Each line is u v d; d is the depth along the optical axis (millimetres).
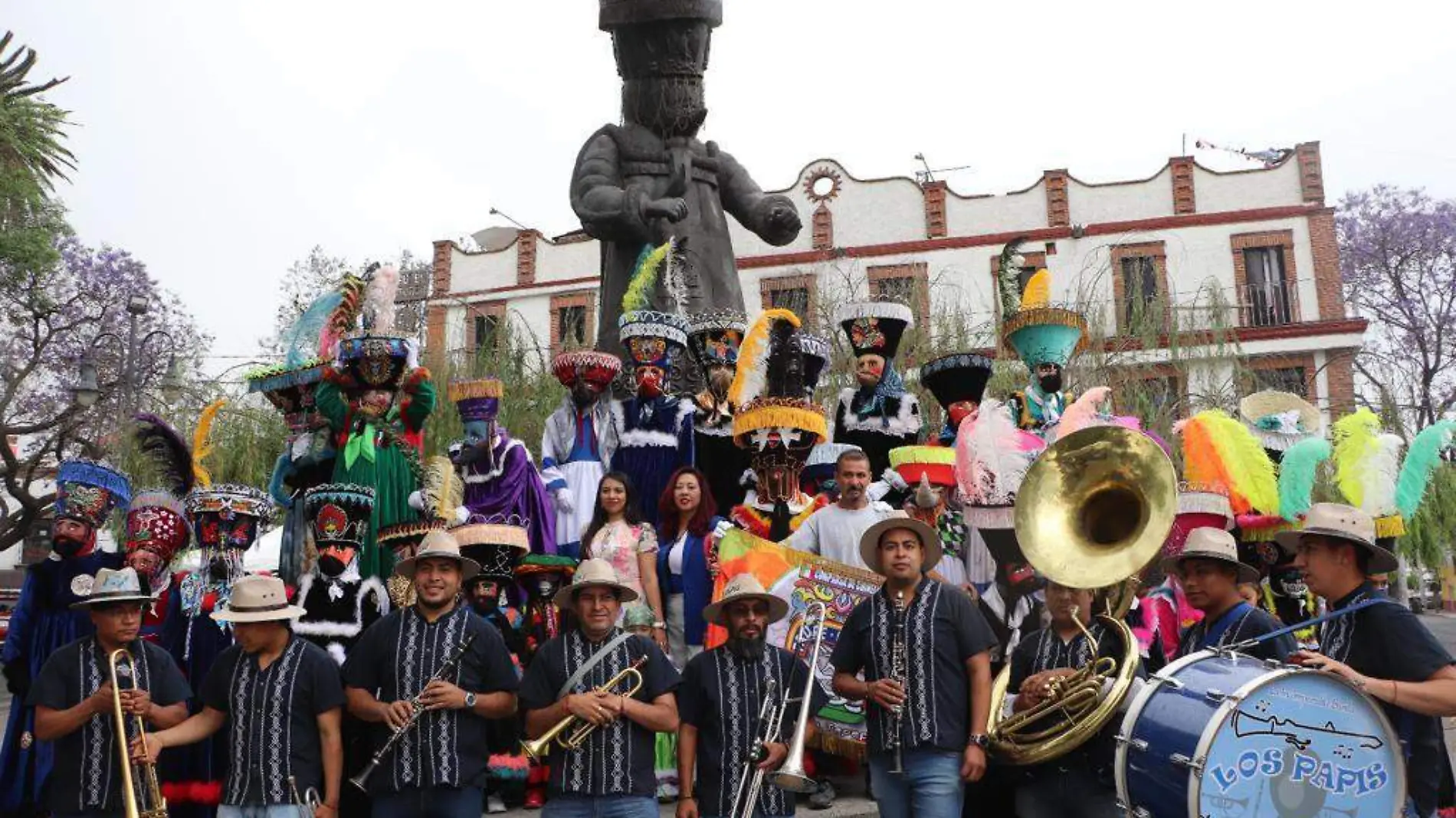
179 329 37625
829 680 7316
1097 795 5535
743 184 12992
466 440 9367
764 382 9664
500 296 37312
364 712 6043
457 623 6105
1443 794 5680
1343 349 33531
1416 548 16922
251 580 6062
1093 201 35531
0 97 30156
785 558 7680
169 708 6195
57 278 36250
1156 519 5414
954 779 5801
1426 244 42938
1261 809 4566
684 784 5930
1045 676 5617
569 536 9562
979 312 34625
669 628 8164
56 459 33281
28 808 7469
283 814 5895
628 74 12844
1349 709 4695
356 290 9109
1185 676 4871
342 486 7617
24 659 7656
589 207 11883
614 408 10039
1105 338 21891
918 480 8641
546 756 6000
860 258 35750
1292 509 8047
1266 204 34969
